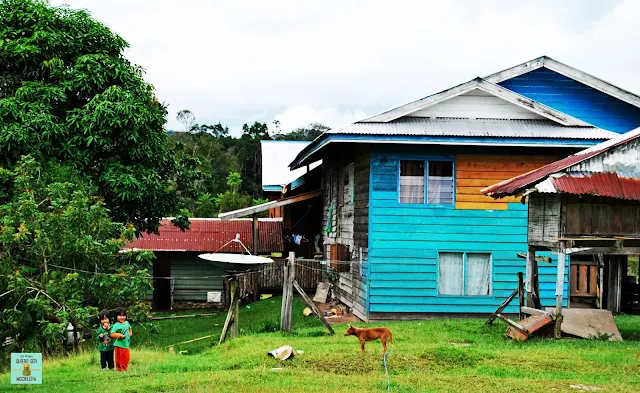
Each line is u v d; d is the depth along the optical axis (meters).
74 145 18.36
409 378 10.22
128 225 18.02
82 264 16.03
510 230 19.06
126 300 16.48
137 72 21.44
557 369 11.02
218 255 15.98
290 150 41.09
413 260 18.78
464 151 18.94
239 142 85.69
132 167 19.20
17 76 19.17
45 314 15.15
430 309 18.80
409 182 18.91
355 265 20.39
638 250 13.77
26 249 15.58
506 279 19.03
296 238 30.06
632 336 14.66
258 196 73.94
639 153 13.63
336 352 12.60
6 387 9.96
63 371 11.65
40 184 16.67
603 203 13.86
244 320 21.44
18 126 17.41
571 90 21.52
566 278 19.17
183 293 27.95
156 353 14.25
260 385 9.68
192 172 23.41
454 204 18.94
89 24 20.12
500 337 14.44
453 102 19.61
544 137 18.11
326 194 26.27
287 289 15.77
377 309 18.66
